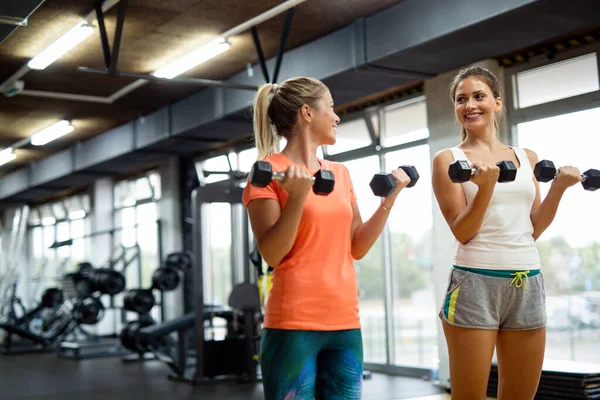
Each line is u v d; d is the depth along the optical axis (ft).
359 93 22.41
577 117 18.71
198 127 27.12
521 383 6.84
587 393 16.03
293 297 5.67
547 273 19.65
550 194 6.93
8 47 21.75
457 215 6.88
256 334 23.72
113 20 19.79
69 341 39.01
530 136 19.94
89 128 33.83
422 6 17.34
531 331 6.75
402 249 24.99
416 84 23.72
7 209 57.16
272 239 5.48
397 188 5.96
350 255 6.01
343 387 5.82
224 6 18.83
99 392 23.06
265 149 6.21
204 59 20.84
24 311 41.06
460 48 17.78
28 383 25.76
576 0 14.49
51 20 19.54
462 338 6.68
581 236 18.63
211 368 24.27
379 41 18.70
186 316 26.18
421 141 23.75
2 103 28.55
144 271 40.96
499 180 6.27
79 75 25.12
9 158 39.65
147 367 29.48
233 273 33.17
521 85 20.25
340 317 5.76
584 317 18.56
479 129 7.13
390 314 25.41
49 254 53.62
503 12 15.26
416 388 21.53
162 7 18.85
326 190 5.40
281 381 5.62
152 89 26.73
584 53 18.40
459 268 6.79
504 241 6.64
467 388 6.67
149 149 31.65
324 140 6.17
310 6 18.70
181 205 36.88
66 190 49.14
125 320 43.78
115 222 44.65
